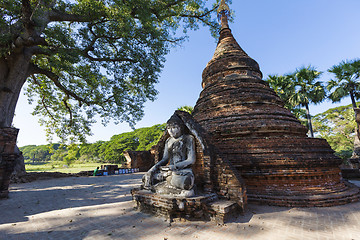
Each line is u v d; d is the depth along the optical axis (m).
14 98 13.20
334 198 6.30
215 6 19.64
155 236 4.23
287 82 24.09
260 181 6.89
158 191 5.81
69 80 16.39
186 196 5.20
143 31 13.38
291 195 6.46
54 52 11.80
